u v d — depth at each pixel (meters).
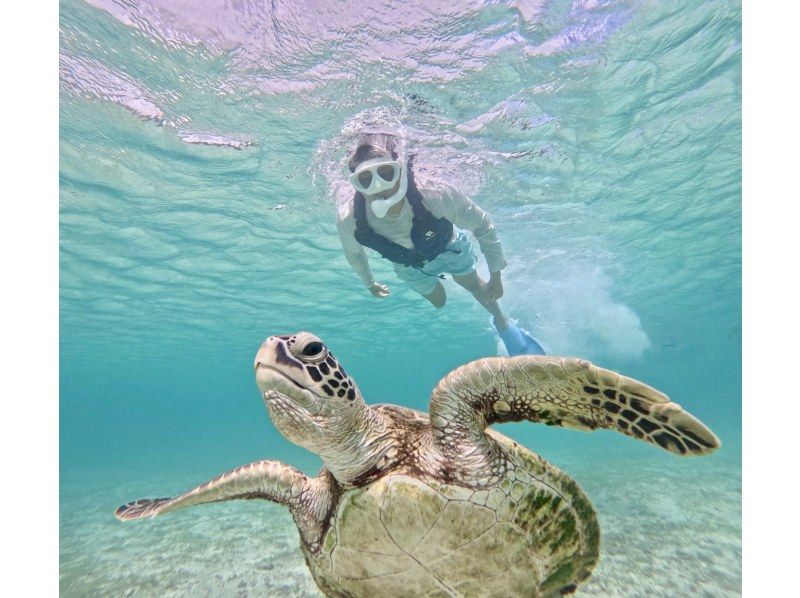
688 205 2.91
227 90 1.51
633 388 0.46
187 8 1.22
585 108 1.75
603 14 1.33
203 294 3.83
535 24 1.32
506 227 2.83
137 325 4.85
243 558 1.46
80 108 1.58
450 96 1.57
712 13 1.37
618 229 3.12
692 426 0.45
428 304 4.55
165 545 1.70
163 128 1.71
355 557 0.57
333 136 1.75
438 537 0.53
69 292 3.62
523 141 1.91
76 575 1.44
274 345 0.53
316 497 0.63
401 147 1.80
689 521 1.61
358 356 8.37
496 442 0.57
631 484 2.37
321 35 1.30
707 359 13.61
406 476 0.54
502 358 0.52
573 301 4.89
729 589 1.05
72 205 2.26
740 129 2.07
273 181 2.11
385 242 1.49
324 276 3.51
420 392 20.11
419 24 1.28
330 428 0.54
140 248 2.82
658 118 1.91
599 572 1.17
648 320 6.73
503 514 0.53
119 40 1.30
